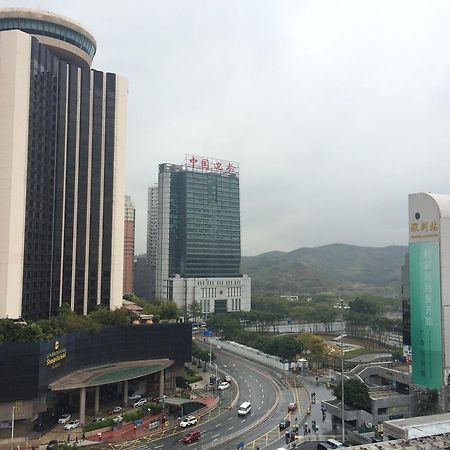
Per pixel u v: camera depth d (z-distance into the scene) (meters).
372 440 89.75
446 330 108.56
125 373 119.69
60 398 114.50
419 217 113.38
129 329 134.50
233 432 98.94
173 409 116.19
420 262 112.06
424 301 110.56
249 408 115.50
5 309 124.88
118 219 162.12
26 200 132.12
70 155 151.25
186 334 141.62
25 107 132.25
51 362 106.69
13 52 131.00
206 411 115.31
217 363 174.50
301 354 177.25
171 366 138.12
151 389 134.25
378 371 124.88
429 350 108.75
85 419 107.75
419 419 70.56
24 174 131.50
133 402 122.00
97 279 155.75
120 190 163.38
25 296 130.38
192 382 145.50
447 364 108.12
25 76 132.50
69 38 152.38
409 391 113.06
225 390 136.62
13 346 99.44
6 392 97.88
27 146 132.75
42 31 148.00
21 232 129.62
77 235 152.00
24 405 98.75
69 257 149.75
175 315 166.50
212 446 89.94
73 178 151.62
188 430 100.56
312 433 97.88
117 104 164.00
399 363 136.50
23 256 130.12
